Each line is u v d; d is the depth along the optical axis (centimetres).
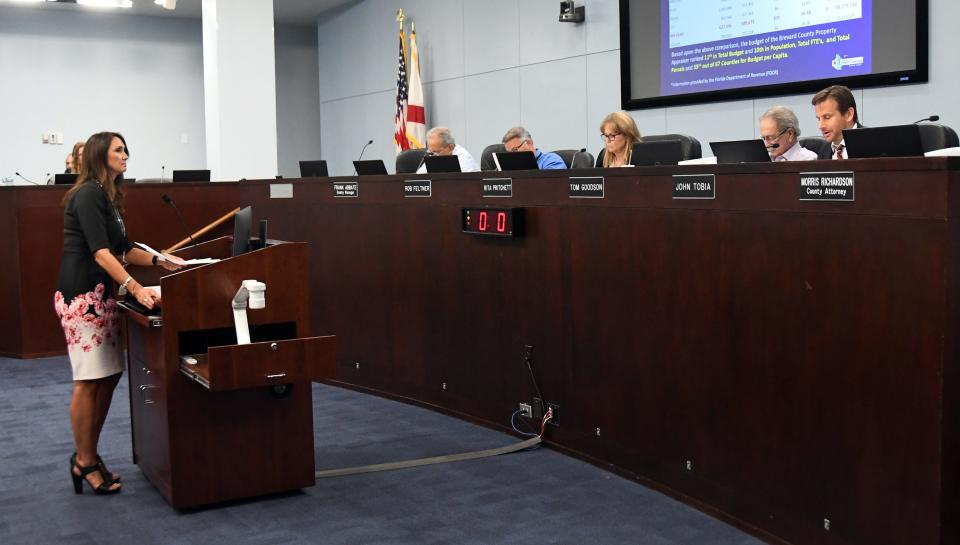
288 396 320
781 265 253
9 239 591
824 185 236
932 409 208
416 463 353
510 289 384
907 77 525
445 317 426
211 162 834
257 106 828
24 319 592
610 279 327
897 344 217
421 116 957
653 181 303
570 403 356
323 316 507
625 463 328
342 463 359
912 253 211
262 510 306
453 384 427
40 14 1115
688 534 271
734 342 272
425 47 982
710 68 648
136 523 295
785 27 594
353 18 1133
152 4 1102
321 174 616
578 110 776
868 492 227
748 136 627
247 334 302
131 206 586
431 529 282
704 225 282
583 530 277
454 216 414
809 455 246
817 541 245
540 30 811
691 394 293
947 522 209
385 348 468
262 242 348
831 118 370
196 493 307
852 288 229
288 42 1312
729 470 278
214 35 812
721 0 634
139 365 343
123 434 408
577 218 342
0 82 1098
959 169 203
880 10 538
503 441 382
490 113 887
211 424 309
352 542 273
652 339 309
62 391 499
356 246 479
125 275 311
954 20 503
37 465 363
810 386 245
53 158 1135
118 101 1173
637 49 704
